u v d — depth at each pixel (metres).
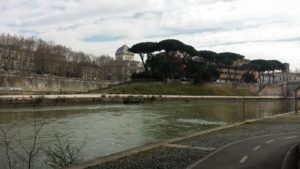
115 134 35.88
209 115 60.84
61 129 38.75
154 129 40.72
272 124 36.44
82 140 31.44
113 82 144.88
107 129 39.75
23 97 75.56
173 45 131.00
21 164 20.97
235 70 174.88
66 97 83.62
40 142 29.42
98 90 119.88
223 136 26.83
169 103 99.00
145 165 16.75
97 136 34.16
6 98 72.69
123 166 16.53
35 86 110.69
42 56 136.50
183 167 16.25
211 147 21.69
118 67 178.12
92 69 168.75
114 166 16.55
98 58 188.62
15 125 41.69
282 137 25.94
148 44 135.62
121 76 177.62
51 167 20.03
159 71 132.50
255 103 108.06
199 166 16.39
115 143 30.38
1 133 34.41
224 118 55.34
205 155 19.09
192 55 138.00
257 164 16.52
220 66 160.62
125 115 58.69
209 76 138.50
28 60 134.12
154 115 59.75
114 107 78.19
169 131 39.12
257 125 35.47
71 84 124.06
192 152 20.03
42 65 136.25
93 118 52.34
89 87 131.62
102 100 92.44
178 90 126.56
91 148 27.61
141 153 19.80
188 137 26.23
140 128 41.34
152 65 135.25
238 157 18.27
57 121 47.16
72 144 29.08
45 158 22.59
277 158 17.86
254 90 161.88
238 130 31.09
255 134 27.92
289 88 155.12
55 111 64.06
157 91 120.25
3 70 117.56
